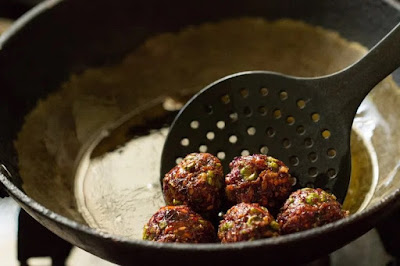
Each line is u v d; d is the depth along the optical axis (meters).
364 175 0.51
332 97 0.47
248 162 0.45
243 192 0.45
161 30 0.58
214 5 0.57
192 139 0.49
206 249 0.36
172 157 0.50
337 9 0.55
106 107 0.57
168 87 0.59
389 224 0.49
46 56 0.54
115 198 0.51
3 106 0.50
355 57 0.55
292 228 0.43
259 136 0.49
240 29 0.58
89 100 0.56
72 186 0.52
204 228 0.43
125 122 0.57
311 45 0.57
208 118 0.49
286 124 0.49
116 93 0.57
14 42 0.52
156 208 0.50
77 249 0.48
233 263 0.37
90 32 0.56
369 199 0.49
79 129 0.55
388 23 0.53
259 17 0.58
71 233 0.39
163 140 0.55
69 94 0.55
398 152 0.50
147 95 0.58
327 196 0.44
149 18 0.57
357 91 0.47
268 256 0.37
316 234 0.37
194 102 0.49
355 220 0.38
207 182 0.45
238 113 0.49
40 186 0.49
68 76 0.56
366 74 0.46
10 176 0.46
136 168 0.53
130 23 0.57
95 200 0.51
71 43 0.56
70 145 0.54
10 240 0.49
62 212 0.49
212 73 0.59
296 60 0.57
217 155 0.50
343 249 0.48
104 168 0.53
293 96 0.48
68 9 0.54
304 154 0.48
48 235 0.49
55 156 0.52
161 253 0.37
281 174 0.45
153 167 0.53
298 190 0.45
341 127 0.47
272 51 0.58
